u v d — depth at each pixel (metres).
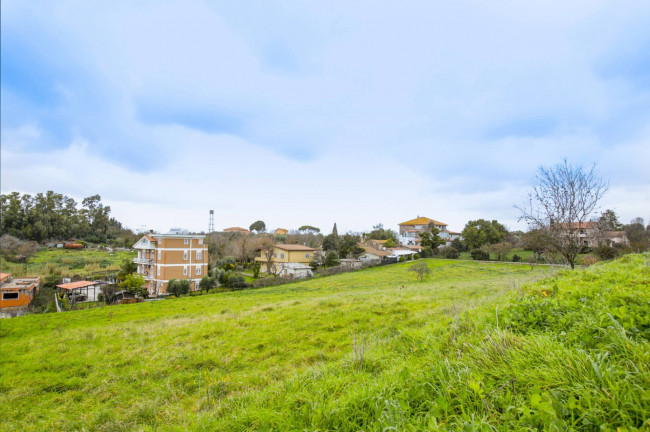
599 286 4.88
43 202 77.25
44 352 10.17
